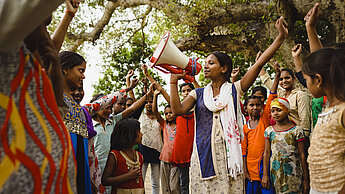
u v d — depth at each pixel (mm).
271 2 7352
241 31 8500
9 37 1112
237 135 2938
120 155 3506
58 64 1632
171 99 3178
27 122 1222
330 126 1936
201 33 8492
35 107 1267
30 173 1184
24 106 1229
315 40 2666
